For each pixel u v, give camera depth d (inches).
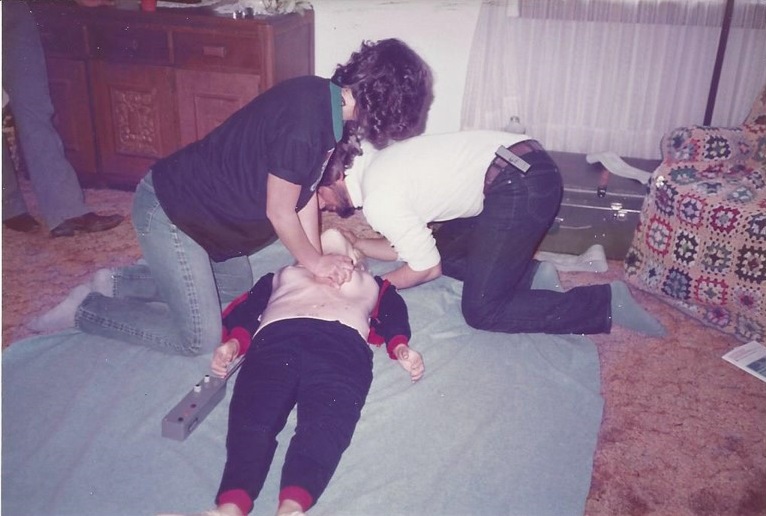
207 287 71.1
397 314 75.4
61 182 109.0
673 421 73.7
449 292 91.0
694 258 90.0
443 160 71.6
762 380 80.4
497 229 74.5
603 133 126.3
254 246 71.9
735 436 71.7
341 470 62.2
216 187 64.1
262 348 64.9
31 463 60.9
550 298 81.6
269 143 58.5
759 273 84.4
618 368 82.0
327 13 128.4
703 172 93.7
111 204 123.5
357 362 65.2
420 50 128.3
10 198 109.7
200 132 120.6
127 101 121.1
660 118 123.3
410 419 68.6
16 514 55.8
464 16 124.3
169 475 60.6
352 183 70.7
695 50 117.5
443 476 61.9
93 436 64.2
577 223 106.0
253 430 56.5
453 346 80.5
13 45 99.7
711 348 86.5
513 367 77.4
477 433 67.2
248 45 112.3
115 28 115.7
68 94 122.2
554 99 125.2
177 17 112.7
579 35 119.6
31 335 84.4
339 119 58.0
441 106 132.5
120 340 77.4
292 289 71.4
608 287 83.7
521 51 122.6
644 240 98.0
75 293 80.4
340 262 67.9
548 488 61.3
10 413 66.6
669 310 95.1
